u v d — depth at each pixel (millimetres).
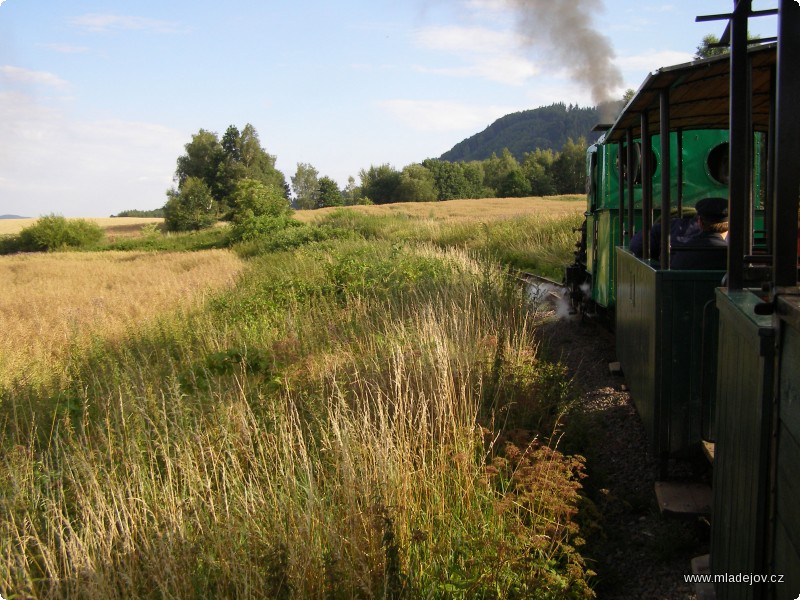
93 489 4945
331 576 3795
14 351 10289
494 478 5004
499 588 3947
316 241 29516
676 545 4414
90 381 8312
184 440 5559
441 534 4363
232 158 104062
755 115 5555
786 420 2406
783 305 2389
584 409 6625
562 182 114250
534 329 9359
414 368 6641
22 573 4145
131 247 57312
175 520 4387
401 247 17703
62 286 21812
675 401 4727
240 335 9898
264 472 5125
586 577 4160
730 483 3191
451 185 135500
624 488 5234
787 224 2615
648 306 5047
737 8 3197
